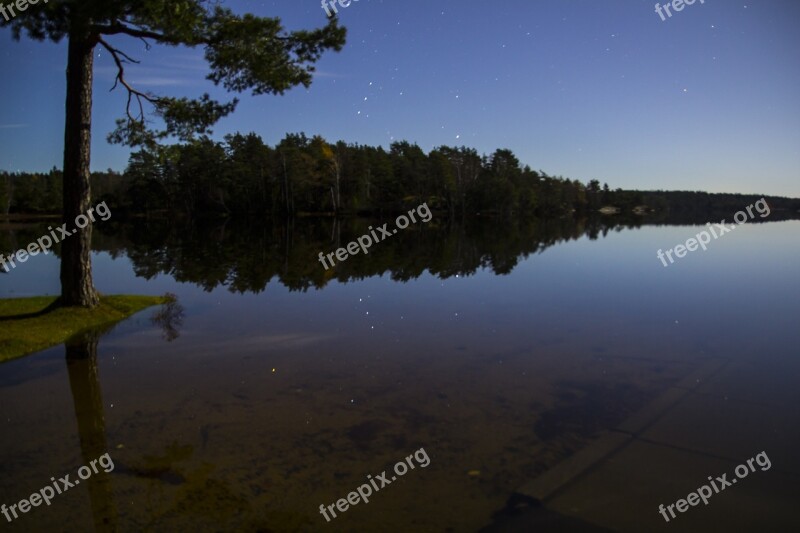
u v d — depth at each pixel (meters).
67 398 6.97
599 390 7.24
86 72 11.27
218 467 5.11
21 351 9.11
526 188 88.31
